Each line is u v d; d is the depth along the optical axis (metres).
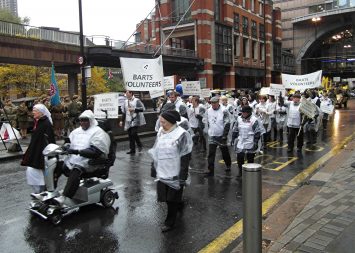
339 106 35.91
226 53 46.28
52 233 5.50
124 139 15.48
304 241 4.68
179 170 5.49
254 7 55.22
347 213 5.60
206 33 42.41
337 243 4.59
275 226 5.32
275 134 15.47
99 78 47.84
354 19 68.88
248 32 53.09
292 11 76.12
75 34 27.89
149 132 17.25
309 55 78.81
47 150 6.19
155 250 4.89
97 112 13.08
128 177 8.87
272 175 8.80
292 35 76.12
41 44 24.94
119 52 30.03
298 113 11.85
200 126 12.49
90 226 5.74
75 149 6.03
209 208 6.54
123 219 6.03
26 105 17.02
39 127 6.52
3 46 22.81
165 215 6.20
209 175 8.95
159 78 12.59
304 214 5.65
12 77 34.75
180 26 43.69
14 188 8.05
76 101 16.98
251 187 3.76
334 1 70.81
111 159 6.56
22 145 13.95
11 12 57.03
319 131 17.42
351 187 6.96
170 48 37.78
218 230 5.54
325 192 6.75
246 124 8.53
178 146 5.48
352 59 81.56
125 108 12.23
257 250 3.80
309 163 10.14
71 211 6.39
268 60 59.88
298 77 17.58
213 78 47.22
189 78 44.47
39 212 5.96
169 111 5.57
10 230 5.63
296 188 7.61
